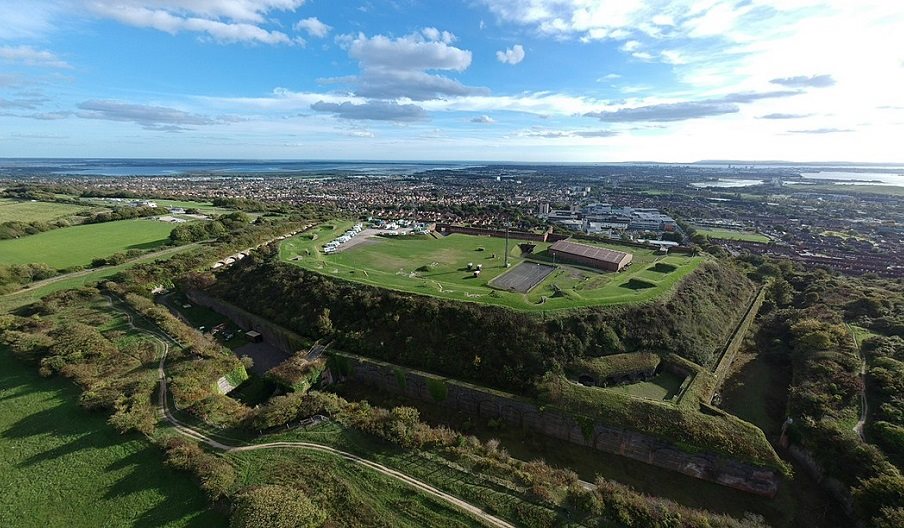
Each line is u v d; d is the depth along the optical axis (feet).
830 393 162.40
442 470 133.39
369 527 112.57
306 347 209.77
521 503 121.60
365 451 140.56
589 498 119.85
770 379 197.36
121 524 113.50
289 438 146.92
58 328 212.84
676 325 204.85
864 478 126.00
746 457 137.90
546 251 322.34
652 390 174.19
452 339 198.59
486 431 169.37
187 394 165.58
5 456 137.69
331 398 166.30
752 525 116.47
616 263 274.57
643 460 153.17
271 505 108.58
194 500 120.67
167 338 217.36
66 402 164.14
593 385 177.58
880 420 144.77
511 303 209.26
